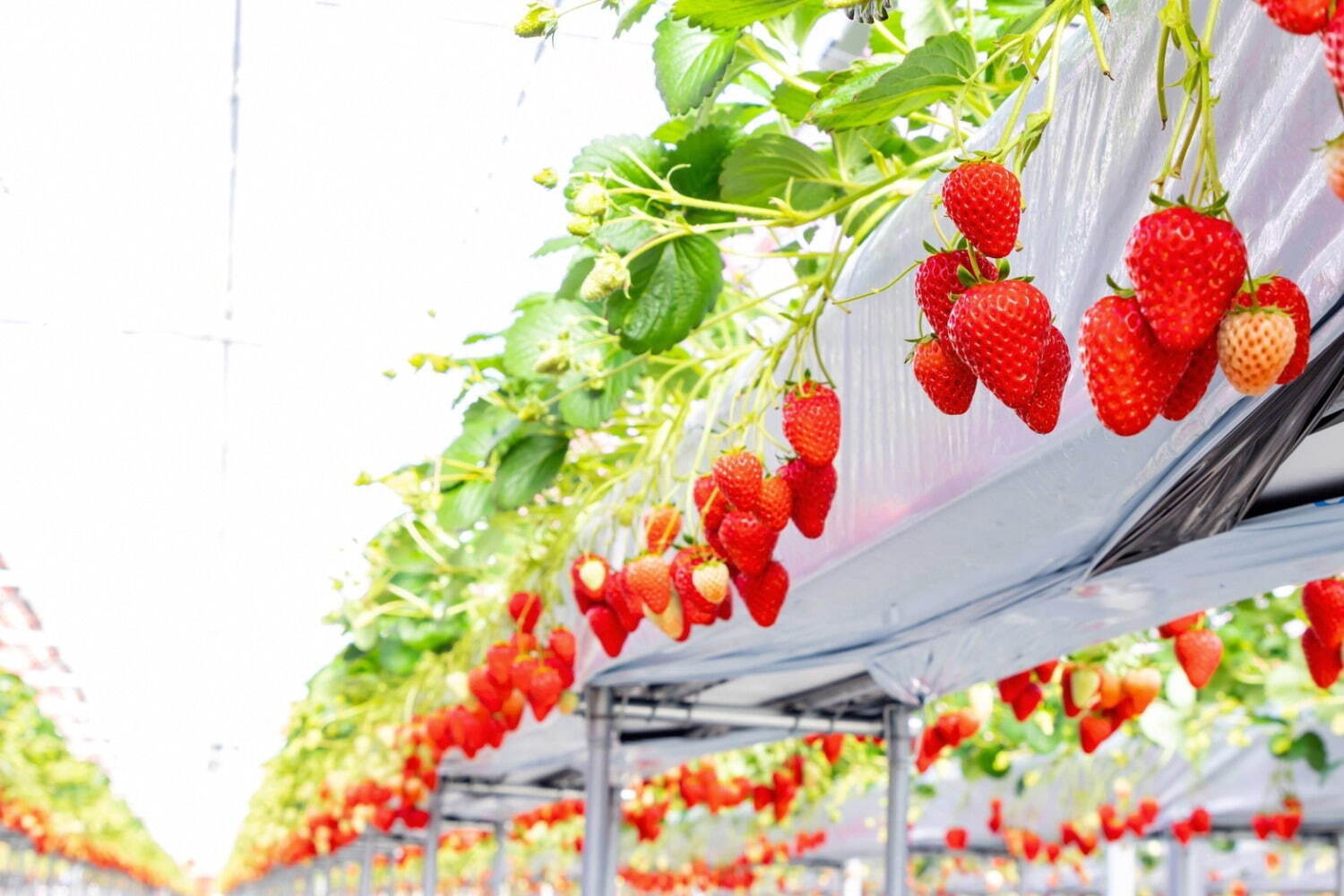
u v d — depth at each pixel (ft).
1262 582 7.14
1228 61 3.78
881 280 6.34
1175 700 17.98
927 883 50.55
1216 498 5.50
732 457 6.16
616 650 8.91
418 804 25.21
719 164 7.18
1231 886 34.04
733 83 8.13
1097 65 4.45
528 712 16.52
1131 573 6.93
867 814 33.19
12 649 46.93
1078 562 6.81
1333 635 7.05
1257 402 4.37
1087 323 3.15
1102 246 4.35
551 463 10.56
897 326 6.16
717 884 43.32
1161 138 4.05
